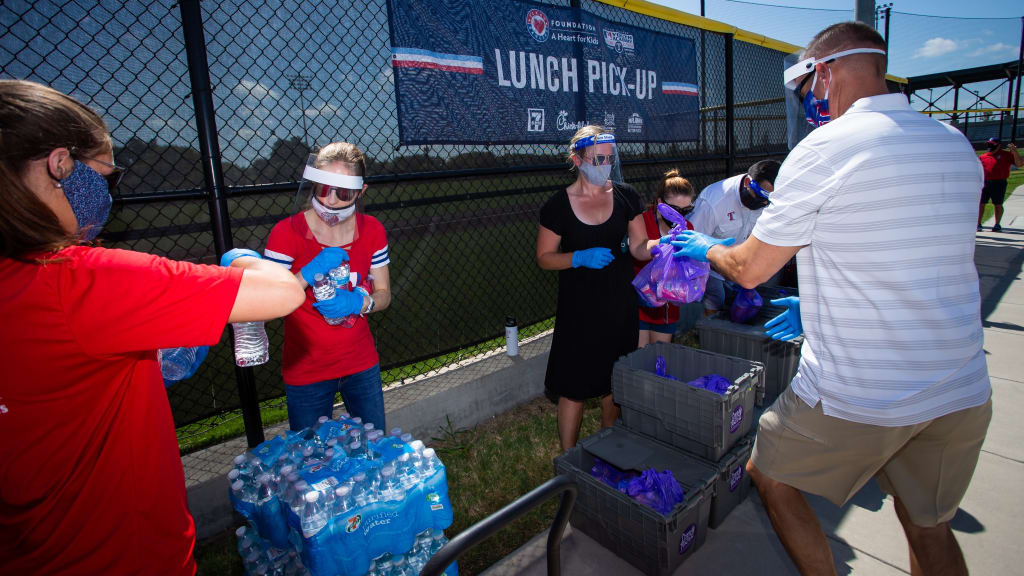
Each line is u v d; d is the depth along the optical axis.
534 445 3.37
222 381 4.09
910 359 1.45
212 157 2.46
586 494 2.46
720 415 2.44
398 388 3.52
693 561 2.35
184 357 1.44
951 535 1.72
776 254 1.59
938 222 1.42
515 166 3.76
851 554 2.35
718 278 4.13
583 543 2.50
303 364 2.25
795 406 1.65
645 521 2.20
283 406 3.78
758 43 5.94
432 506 1.86
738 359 2.89
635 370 2.77
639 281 2.96
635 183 4.88
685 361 3.13
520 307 5.62
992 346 4.56
